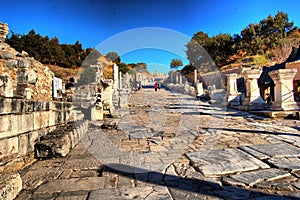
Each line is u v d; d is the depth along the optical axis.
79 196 2.67
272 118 8.59
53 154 4.16
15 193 2.65
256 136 5.55
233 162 3.67
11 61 6.43
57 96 8.72
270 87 15.23
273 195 2.58
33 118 4.11
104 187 2.91
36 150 4.11
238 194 2.63
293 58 16.19
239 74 21.72
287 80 9.16
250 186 2.83
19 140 3.56
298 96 13.71
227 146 4.69
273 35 32.41
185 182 3.01
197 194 2.67
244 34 32.78
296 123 7.35
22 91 6.15
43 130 4.62
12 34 26.27
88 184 3.00
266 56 28.78
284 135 5.55
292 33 33.38
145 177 3.21
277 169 3.32
